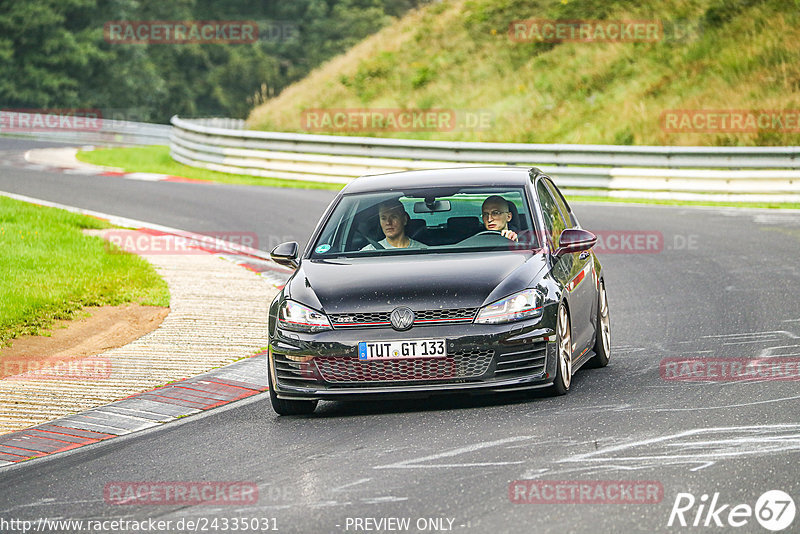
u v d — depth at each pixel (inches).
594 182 3417.8
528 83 4800.7
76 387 1266.0
